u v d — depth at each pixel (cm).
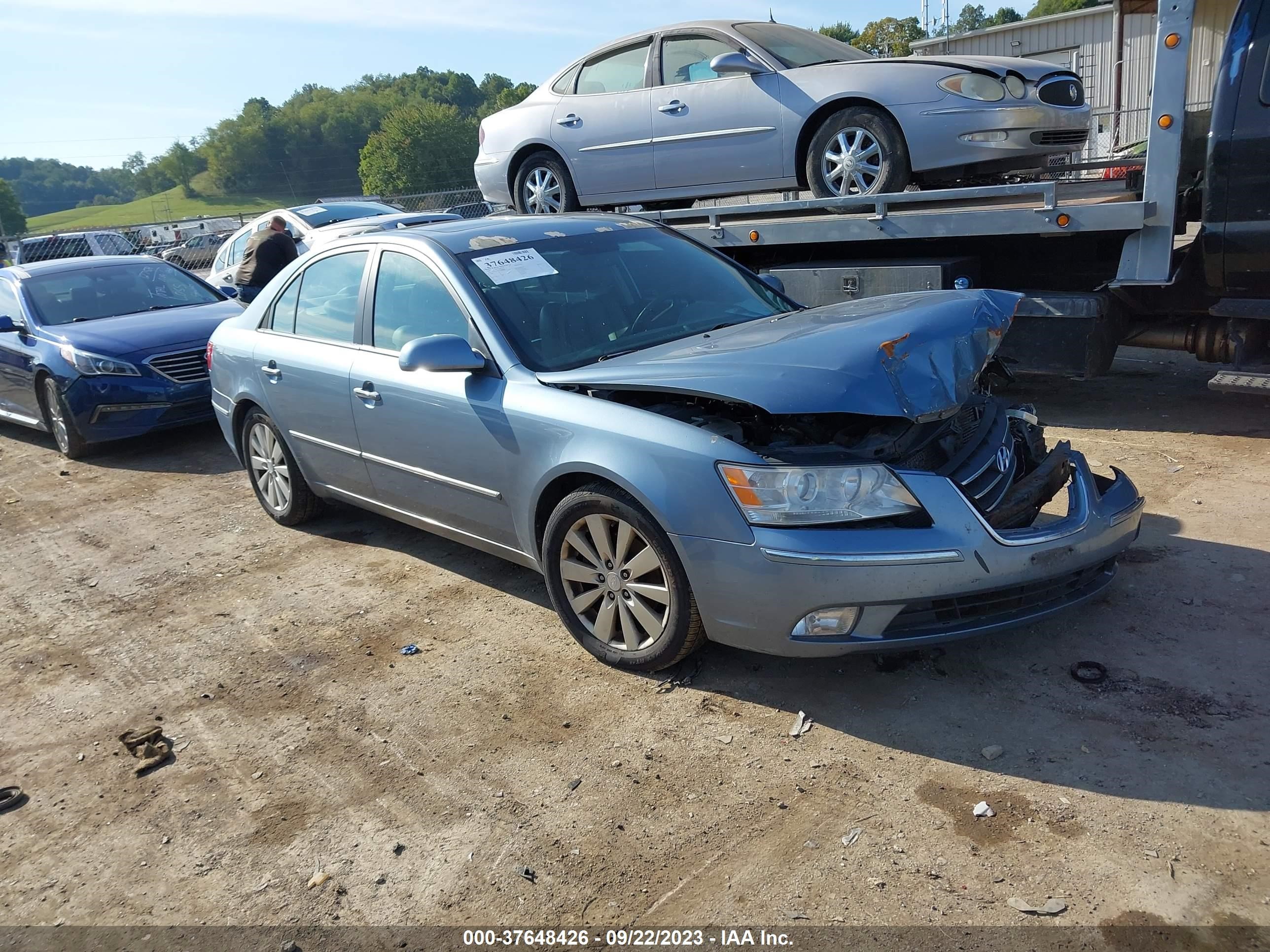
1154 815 275
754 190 750
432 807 315
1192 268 593
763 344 359
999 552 322
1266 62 529
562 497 393
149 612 493
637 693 368
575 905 267
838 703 347
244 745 363
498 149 893
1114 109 925
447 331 433
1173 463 554
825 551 316
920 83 653
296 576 518
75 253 2108
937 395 328
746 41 730
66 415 799
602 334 421
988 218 608
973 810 285
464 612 454
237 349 571
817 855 275
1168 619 379
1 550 616
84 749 372
